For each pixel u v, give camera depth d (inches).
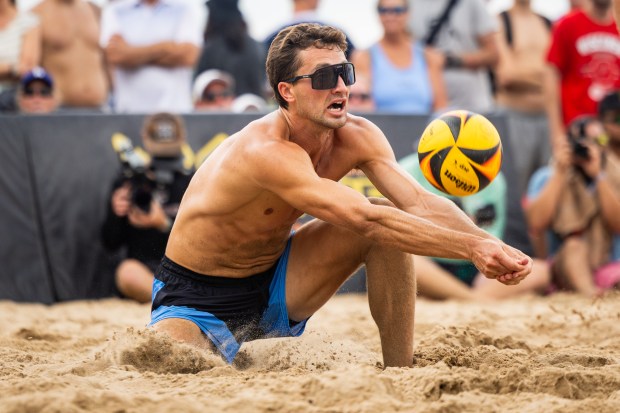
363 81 997.2
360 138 448.5
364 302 843.4
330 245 452.8
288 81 424.2
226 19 1079.0
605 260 905.5
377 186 447.8
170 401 347.3
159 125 847.7
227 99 1013.8
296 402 350.9
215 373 406.6
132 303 844.0
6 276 848.3
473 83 1042.7
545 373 392.5
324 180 408.8
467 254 385.4
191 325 449.4
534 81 1061.1
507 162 955.3
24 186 864.9
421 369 400.2
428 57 1027.9
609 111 928.9
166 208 849.5
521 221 938.1
